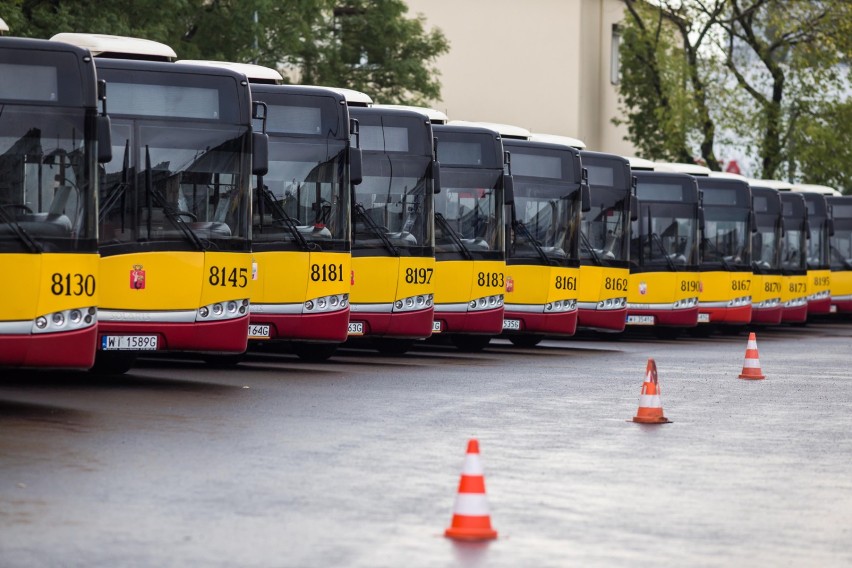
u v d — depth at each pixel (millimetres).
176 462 14055
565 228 34781
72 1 43031
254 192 25766
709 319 47625
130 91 22125
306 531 10938
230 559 9961
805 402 22062
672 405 21188
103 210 21719
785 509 12398
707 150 69250
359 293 28562
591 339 43000
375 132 28938
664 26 71250
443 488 12922
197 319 22094
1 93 18516
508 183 31812
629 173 39219
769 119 68750
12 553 10078
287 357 28703
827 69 68250
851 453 16078
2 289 18047
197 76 22453
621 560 10195
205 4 50375
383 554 10203
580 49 76312
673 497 12836
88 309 18547
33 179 18438
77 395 19859
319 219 26094
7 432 15883
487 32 77312
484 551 10367
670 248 44094
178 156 22172
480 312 31500
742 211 48094
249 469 13742
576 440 16578
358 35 63344
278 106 26062
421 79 63469
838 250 63594
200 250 22094
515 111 77062
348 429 16922
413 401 20391
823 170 69188
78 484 12758
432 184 29234
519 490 13000
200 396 20125
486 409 19625
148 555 10062
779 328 58000
